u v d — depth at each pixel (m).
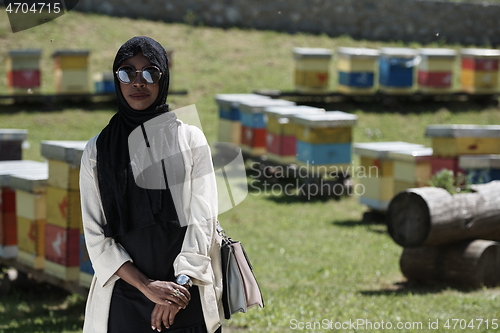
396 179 11.67
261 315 6.89
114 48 22.73
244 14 26.27
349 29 26.95
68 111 18.50
